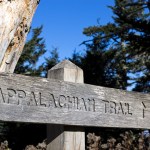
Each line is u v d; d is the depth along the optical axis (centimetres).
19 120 236
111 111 295
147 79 1689
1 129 1552
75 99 270
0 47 375
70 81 277
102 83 1908
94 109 281
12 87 236
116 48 1955
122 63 2006
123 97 309
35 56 2120
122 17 1345
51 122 252
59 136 271
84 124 272
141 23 1288
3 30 378
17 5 394
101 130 1162
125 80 2020
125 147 528
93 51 1939
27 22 423
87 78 1897
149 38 1315
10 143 1537
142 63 2002
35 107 246
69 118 263
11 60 409
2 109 229
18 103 238
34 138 1523
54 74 282
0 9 376
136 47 1377
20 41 419
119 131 1090
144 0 1633
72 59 1973
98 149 502
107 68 1991
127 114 310
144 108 328
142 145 509
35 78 250
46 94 253
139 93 327
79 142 277
